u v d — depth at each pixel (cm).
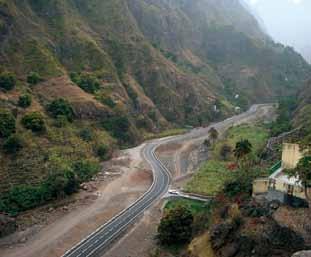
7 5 11581
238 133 13650
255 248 4356
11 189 7338
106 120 11850
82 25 15212
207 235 5388
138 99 14362
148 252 6000
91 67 13738
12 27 11575
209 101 18075
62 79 11831
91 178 9294
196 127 15888
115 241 6334
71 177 8269
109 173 9806
